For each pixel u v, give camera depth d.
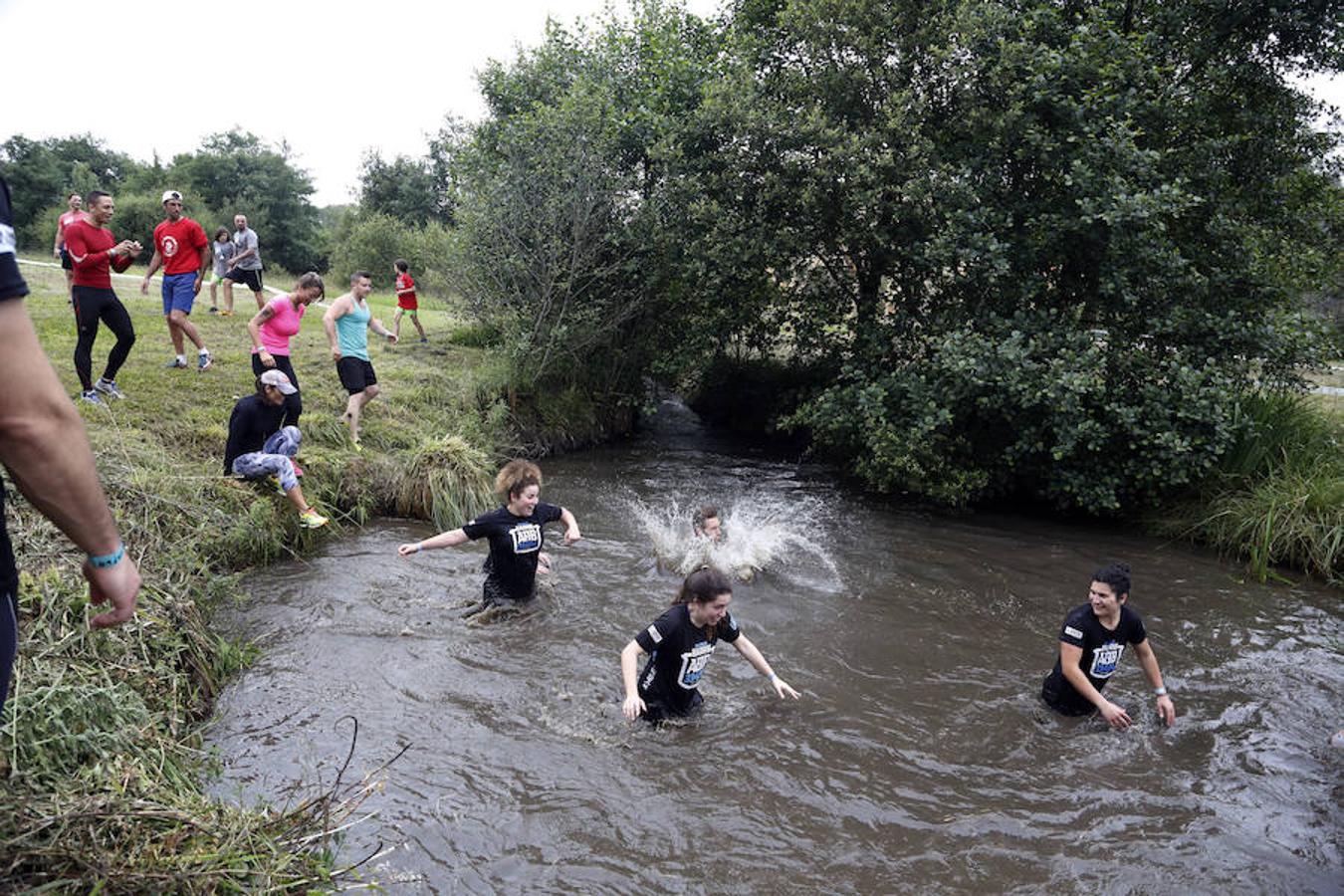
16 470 1.82
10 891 2.88
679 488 12.05
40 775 3.55
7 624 1.97
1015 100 11.01
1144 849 4.45
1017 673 6.46
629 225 14.01
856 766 5.14
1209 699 6.13
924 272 11.92
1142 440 10.27
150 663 5.21
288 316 9.31
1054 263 11.48
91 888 3.05
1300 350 10.67
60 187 48.97
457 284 14.45
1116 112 10.65
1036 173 11.45
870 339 12.02
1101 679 5.70
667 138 12.96
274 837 3.71
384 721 5.43
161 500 7.17
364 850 4.20
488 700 5.74
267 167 49.75
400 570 8.03
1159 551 9.72
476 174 14.72
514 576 7.07
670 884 4.11
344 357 10.20
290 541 8.41
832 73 12.00
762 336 15.10
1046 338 10.46
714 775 5.00
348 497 9.58
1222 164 11.84
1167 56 11.30
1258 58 12.08
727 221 12.61
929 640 7.03
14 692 3.90
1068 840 4.51
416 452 10.07
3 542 1.96
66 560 5.44
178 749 4.57
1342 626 7.60
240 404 8.33
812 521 10.61
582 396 14.98
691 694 5.60
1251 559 9.24
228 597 7.03
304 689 5.78
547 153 13.55
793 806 4.73
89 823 3.27
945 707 5.89
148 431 8.94
